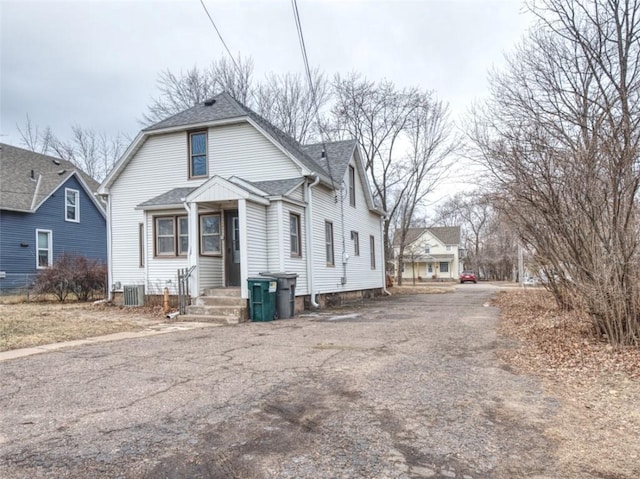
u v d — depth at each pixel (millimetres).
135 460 3039
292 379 5152
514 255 45406
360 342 7602
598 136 6316
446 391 4680
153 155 14977
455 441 3391
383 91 28594
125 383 5008
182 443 3328
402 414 3980
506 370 5602
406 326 9617
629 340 6367
